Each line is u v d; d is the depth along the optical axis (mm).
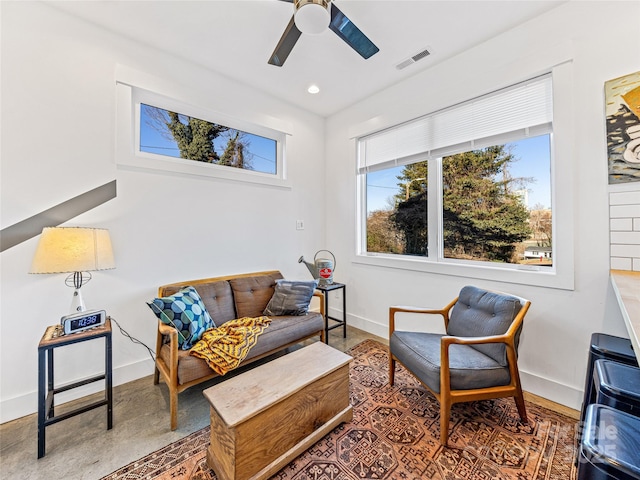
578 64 1761
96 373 2018
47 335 1542
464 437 1550
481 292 1983
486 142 2254
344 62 2461
